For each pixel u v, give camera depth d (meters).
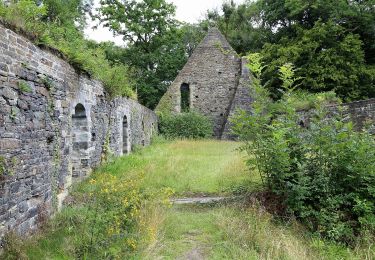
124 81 12.01
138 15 28.52
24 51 5.09
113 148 11.38
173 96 25.95
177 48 31.56
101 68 10.41
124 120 13.57
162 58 29.91
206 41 26.72
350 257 4.84
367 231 5.29
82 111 8.57
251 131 6.54
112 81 10.91
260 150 6.36
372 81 23.31
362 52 23.06
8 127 4.53
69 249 4.52
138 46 29.73
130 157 11.65
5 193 4.38
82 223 5.25
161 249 4.72
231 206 6.47
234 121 6.68
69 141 7.31
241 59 25.64
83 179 8.37
